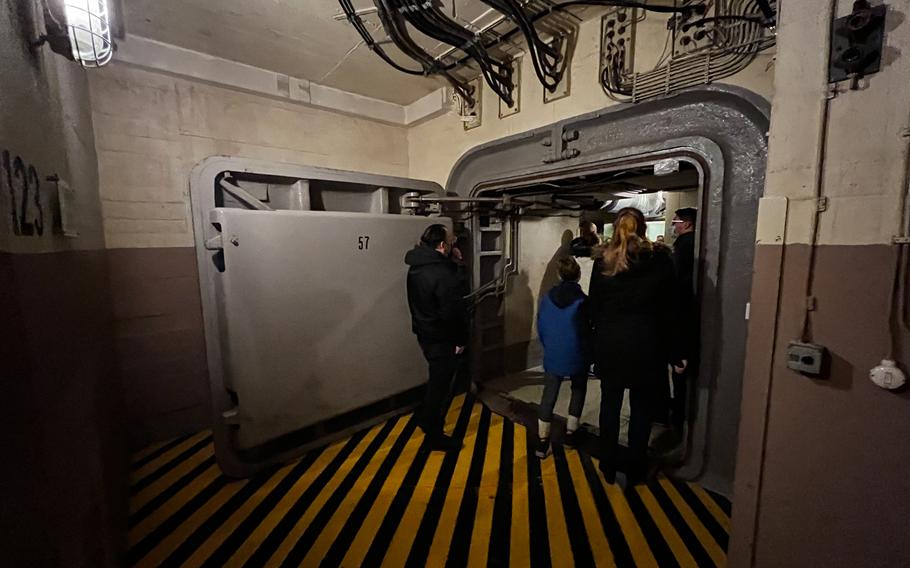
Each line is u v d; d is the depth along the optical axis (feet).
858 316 3.28
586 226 11.35
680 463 6.53
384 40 7.45
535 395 10.05
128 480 6.38
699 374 6.10
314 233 7.04
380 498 6.11
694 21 5.59
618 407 6.09
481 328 10.35
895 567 3.22
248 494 6.24
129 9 6.43
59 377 2.86
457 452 7.42
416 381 8.93
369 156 10.81
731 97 5.36
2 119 2.12
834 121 3.31
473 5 6.56
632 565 4.79
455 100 9.48
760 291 3.83
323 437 7.67
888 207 3.09
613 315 5.87
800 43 3.46
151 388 7.89
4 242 2.01
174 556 4.99
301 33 7.28
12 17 2.49
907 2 2.93
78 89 5.49
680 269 7.11
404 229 8.38
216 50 7.83
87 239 4.96
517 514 5.71
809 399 3.58
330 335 7.39
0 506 1.82
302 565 4.84
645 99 6.12
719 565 4.77
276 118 9.17
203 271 6.28
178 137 7.93
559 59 7.25
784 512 3.81
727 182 5.53
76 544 2.88
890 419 3.18
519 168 8.27
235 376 6.31
